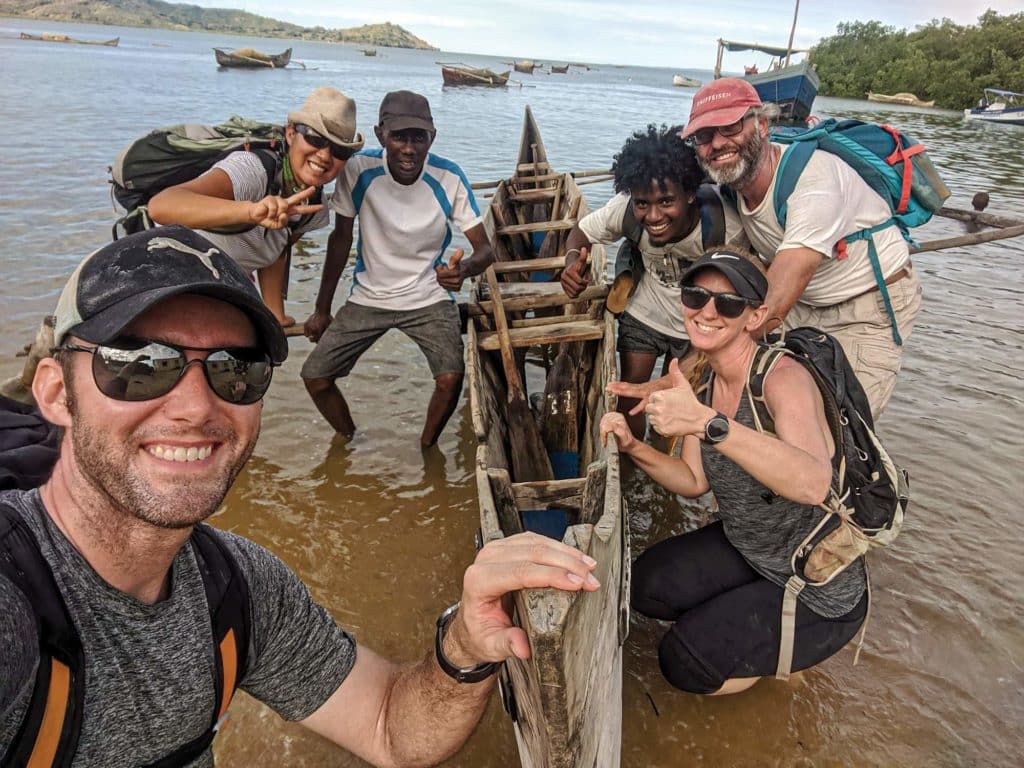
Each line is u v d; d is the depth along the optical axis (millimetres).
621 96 45781
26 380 3029
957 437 4617
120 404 1105
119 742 1206
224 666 1346
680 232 3627
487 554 1455
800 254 2949
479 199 10930
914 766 2537
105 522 1145
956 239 5711
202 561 1357
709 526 2816
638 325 4215
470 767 2510
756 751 2586
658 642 3080
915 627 3113
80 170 10141
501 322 4012
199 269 1154
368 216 3918
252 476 4086
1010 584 3365
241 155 3180
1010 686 2844
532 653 1608
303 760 2486
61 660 1090
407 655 2967
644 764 2529
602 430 2732
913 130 27719
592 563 1378
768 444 2008
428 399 5000
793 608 2379
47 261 6543
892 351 3244
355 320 4082
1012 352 5984
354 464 4250
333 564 3457
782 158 3086
